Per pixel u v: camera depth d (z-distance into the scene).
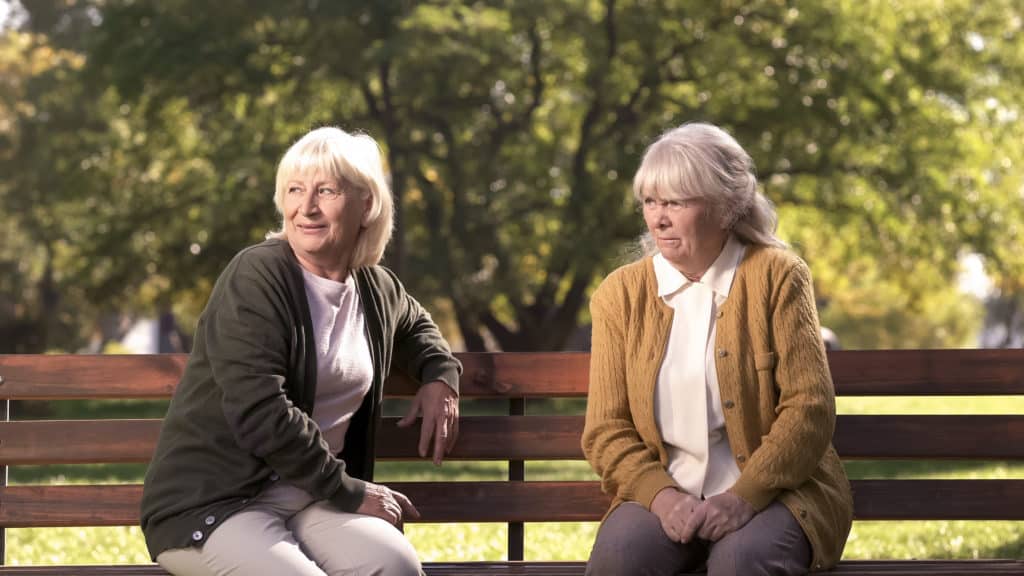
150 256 25.81
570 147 27.02
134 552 6.92
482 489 4.17
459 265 23.92
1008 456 4.16
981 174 26.05
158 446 3.63
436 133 25.06
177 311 43.16
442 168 24.95
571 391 4.21
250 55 23.64
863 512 4.15
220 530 3.45
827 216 26.30
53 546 7.16
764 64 24.69
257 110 24.28
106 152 26.50
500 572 3.93
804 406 3.68
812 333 3.78
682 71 25.47
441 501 4.16
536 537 7.43
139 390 4.15
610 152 23.36
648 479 3.72
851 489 4.13
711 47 24.44
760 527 3.58
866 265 31.61
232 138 23.89
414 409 4.00
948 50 25.62
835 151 25.16
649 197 3.82
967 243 25.28
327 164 3.68
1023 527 7.58
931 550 6.80
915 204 24.94
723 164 3.79
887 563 3.98
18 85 31.27
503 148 25.14
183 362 4.16
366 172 3.72
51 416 19.03
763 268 3.81
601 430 3.85
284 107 23.83
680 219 3.77
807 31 24.64
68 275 28.80
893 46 25.14
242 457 3.54
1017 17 25.64
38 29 31.83
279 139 23.86
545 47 25.03
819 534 3.69
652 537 3.61
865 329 60.97
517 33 24.25
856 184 25.52
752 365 3.76
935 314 60.75
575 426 4.21
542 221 24.78
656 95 24.91
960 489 4.15
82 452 4.13
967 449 4.17
